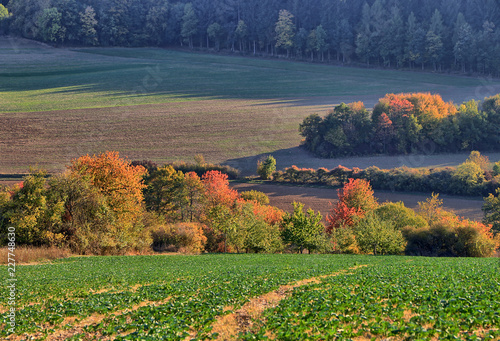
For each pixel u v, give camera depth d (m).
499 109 91.19
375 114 95.00
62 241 35.97
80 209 37.72
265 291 15.38
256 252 47.22
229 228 46.56
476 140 88.19
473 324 9.80
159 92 130.50
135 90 130.62
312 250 47.12
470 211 60.94
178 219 64.38
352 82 141.25
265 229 47.00
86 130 99.00
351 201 62.25
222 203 60.06
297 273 20.66
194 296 14.95
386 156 88.50
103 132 98.81
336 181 74.50
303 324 10.28
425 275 17.67
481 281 15.16
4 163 77.81
